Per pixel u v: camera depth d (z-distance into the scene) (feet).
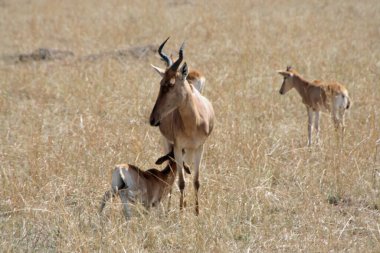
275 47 179.42
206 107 88.74
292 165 100.07
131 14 255.50
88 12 266.57
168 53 178.40
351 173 92.38
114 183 79.25
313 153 103.19
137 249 71.31
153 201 83.30
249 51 172.76
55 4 293.64
